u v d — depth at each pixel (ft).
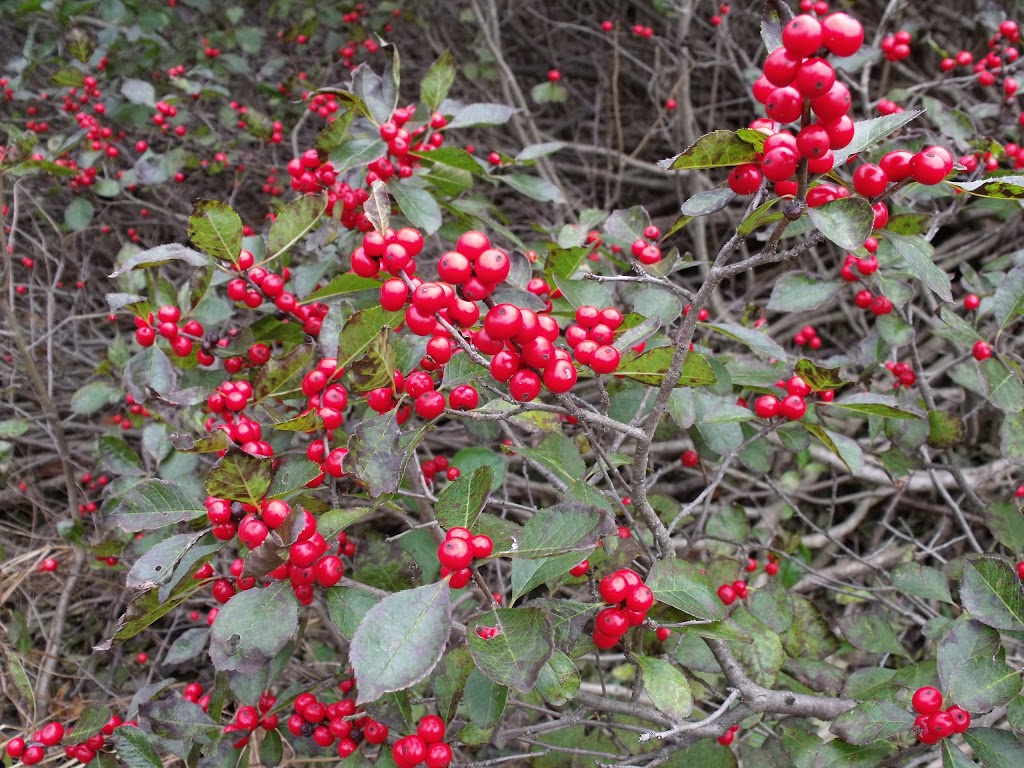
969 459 1.83
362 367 0.77
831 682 1.08
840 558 1.67
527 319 0.70
